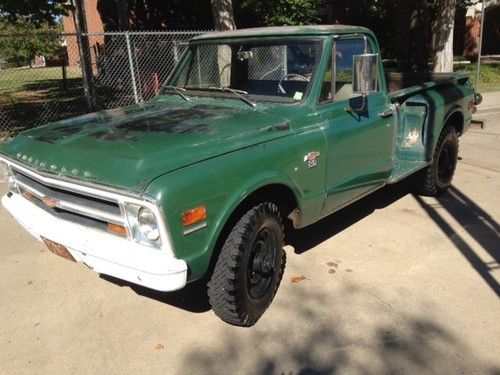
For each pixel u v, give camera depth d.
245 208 3.39
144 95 12.38
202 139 3.25
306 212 3.89
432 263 4.30
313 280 4.06
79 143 3.34
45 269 4.36
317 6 14.90
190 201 2.88
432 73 6.58
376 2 20.73
